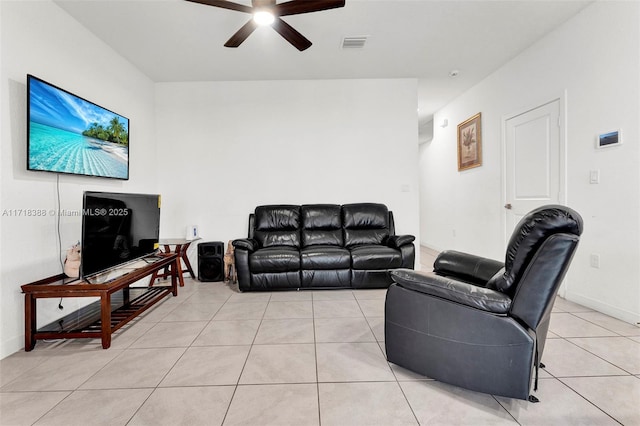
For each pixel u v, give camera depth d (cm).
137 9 257
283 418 140
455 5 260
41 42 234
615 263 248
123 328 242
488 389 148
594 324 236
